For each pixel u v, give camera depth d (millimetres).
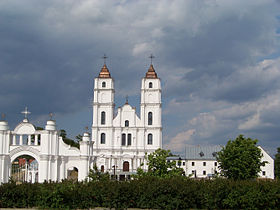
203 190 47031
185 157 145625
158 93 131500
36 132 82812
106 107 131875
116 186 47062
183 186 47031
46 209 45594
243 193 46375
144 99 131625
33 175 95250
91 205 47094
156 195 46688
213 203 46719
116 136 130875
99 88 132375
